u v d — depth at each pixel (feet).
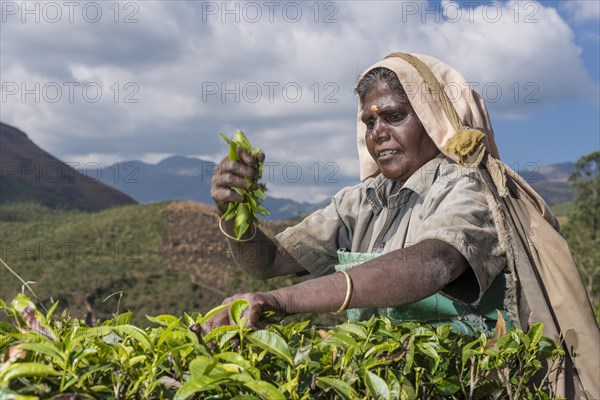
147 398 3.85
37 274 180.45
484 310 6.22
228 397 4.09
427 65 7.11
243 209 6.11
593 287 107.24
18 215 318.24
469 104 7.02
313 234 7.86
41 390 3.60
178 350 4.14
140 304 172.65
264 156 6.12
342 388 3.96
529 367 5.46
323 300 5.01
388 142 7.01
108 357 4.05
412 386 4.71
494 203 5.99
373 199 7.51
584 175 145.89
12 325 4.41
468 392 5.10
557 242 6.20
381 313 6.64
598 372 6.04
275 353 4.19
